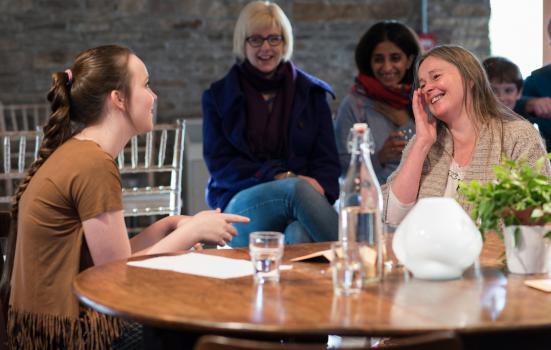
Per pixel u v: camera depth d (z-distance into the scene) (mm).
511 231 2062
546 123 4902
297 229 3934
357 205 2133
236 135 4383
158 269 2148
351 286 1853
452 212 2012
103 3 7840
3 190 7496
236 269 2143
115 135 2590
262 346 1348
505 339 1680
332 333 1570
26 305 2416
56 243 2410
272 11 4500
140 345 2428
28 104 7754
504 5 7129
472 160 2842
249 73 4508
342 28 8320
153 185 7332
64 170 2412
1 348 2361
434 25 8320
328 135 4527
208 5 8016
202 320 1627
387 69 4758
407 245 2018
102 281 2006
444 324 1578
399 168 3074
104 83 2537
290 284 1969
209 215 2537
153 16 7930
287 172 4355
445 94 2865
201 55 8055
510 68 4977
